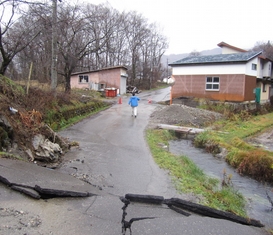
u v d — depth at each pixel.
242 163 6.89
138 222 3.16
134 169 5.64
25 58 15.83
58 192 3.70
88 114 14.47
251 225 3.60
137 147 7.68
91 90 26.06
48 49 15.95
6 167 4.37
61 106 11.70
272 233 3.47
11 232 2.61
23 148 5.61
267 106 21.81
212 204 4.16
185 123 13.13
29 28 10.62
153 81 51.31
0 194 3.47
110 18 36.53
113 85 28.77
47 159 5.72
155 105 20.78
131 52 45.38
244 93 18.58
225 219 3.58
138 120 13.01
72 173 5.16
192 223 3.26
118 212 3.39
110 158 6.42
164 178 5.16
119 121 12.48
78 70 33.78
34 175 4.28
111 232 2.85
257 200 5.07
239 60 18.31
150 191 4.46
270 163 6.42
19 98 8.34
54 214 3.15
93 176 5.05
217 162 7.62
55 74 12.18
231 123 13.81
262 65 22.28
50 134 6.71
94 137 8.81
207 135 9.93
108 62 43.97
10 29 10.64
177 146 9.34
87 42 17.86
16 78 15.76
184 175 5.48
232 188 5.48
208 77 20.14
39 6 9.89
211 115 15.16
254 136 11.69
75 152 6.83
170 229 3.04
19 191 3.61
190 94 21.11
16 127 5.89
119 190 4.42
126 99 25.16
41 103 9.63
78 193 3.79
